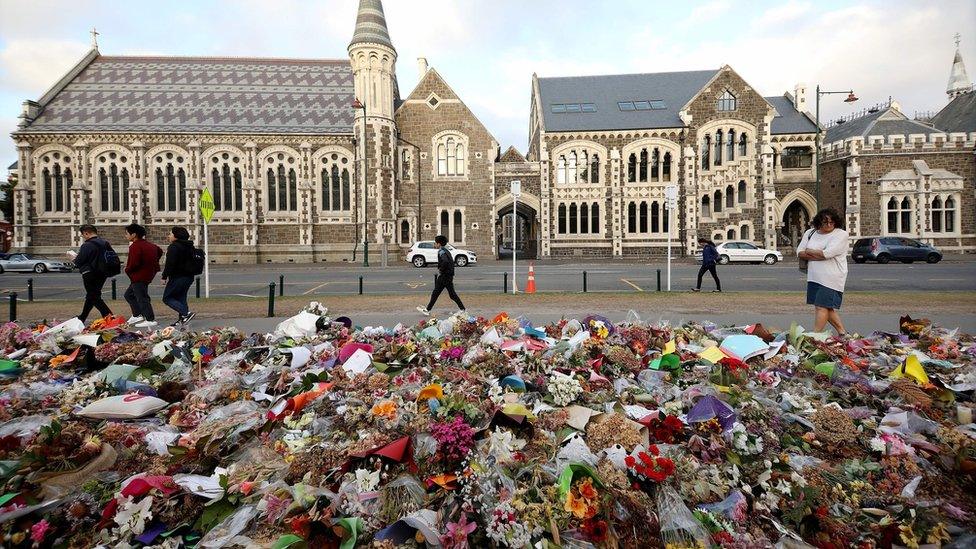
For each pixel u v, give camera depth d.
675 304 12.97
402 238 42.22
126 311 12.64
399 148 41.81
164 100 41.66
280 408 4.62
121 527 2.95
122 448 3.92
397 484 3.27
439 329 7.62
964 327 9.45
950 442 3.93
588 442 3.88
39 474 3.36
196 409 4.90
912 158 38.16
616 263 33.25
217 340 7.37
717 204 40.84
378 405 4.34
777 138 40.91
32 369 6.13
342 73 45.75
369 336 7.58
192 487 3.24
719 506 3.25
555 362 5.71
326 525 2.89
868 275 21.64
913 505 3.25
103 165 39.34
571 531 2.98
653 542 3.01
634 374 5.79
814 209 41.03
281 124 40.69
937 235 37.78
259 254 40.31
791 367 5.85
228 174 40.41
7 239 59.75
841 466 3.84
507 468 3.43
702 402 4.36
